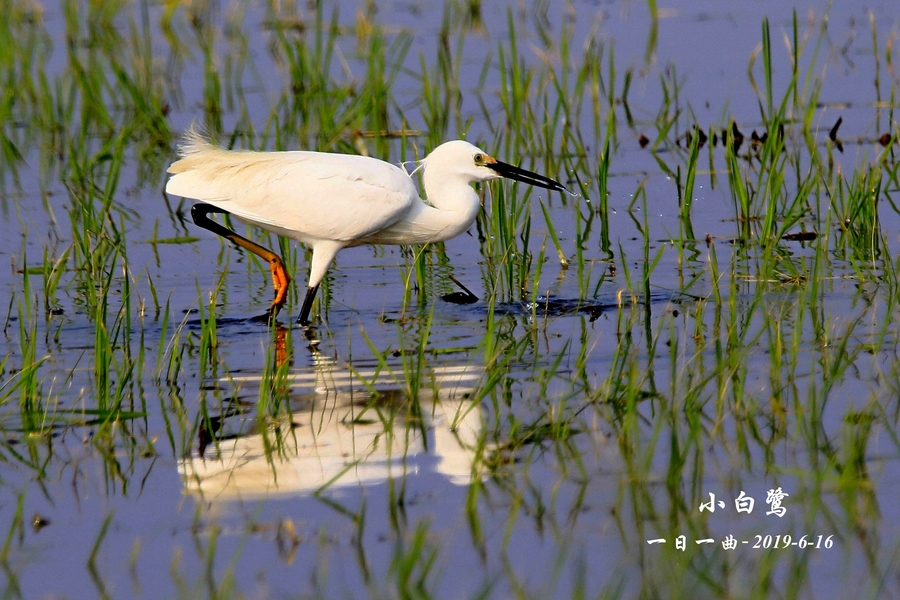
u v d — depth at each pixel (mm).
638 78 22547
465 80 22594
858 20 25422
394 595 7000
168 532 7863
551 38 24812
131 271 14711
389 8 28125
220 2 29500
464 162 13617
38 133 20609
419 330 12352
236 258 15375
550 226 14352
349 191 12906
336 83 22062
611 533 7695
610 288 13680
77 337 12250
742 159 18578
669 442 9023
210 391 10539
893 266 13531
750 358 10766
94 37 25719
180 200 17578
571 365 10953
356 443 9250
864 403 9516
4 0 25344
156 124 20094
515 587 7074
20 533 7902
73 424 9727
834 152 18359
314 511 8102
